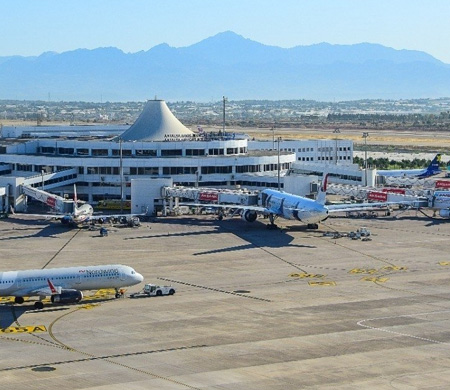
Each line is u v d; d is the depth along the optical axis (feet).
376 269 488.44
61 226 647.15
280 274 474.49
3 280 400.67
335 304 405.18
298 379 295.48
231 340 343.46
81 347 334.65
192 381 293.02
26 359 318.86
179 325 366.84
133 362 314.96
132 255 527.81
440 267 495.00
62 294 400.67
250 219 652.48
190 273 476.13
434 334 353.31
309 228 635.25
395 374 301.43
